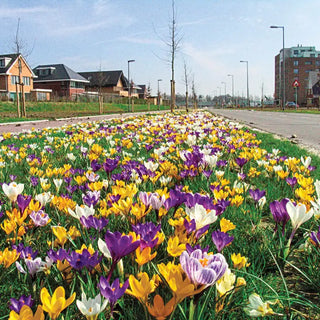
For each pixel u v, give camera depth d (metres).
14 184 2.46
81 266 1.59
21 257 1.83
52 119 24.92
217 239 1.71
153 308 1.18
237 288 1.67
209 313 1.53
